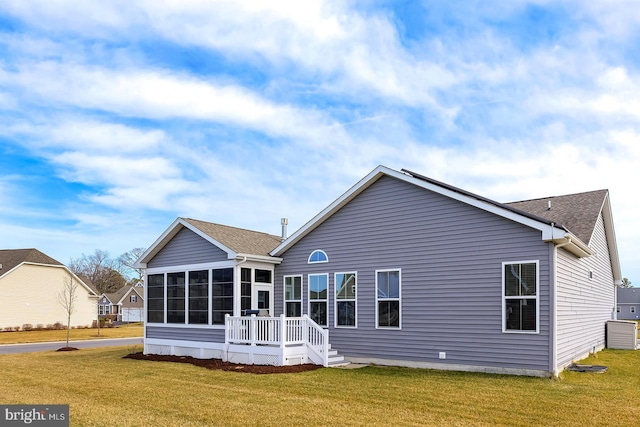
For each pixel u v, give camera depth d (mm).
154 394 10711
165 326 19000
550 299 12133
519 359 12523
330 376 12875
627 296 69438
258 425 8055
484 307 13203
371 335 15414
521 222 12516
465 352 13438
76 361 17422
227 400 9984
